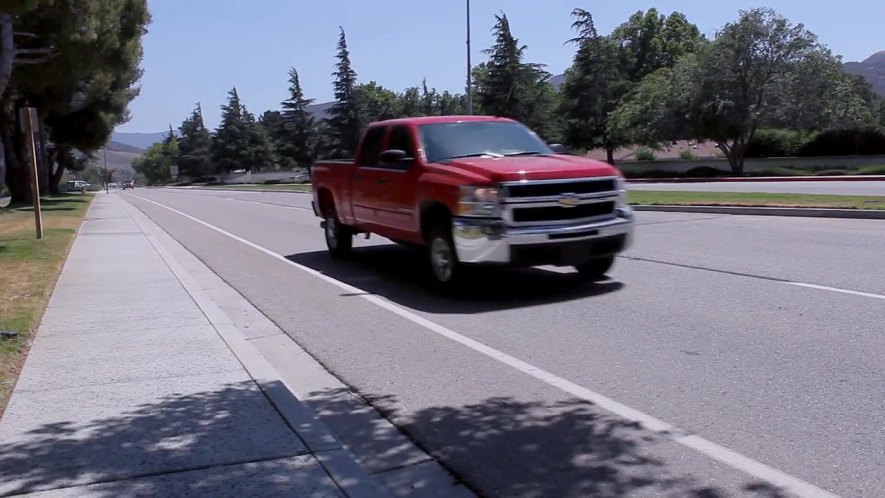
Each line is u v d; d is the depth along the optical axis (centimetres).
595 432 534
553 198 946
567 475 471
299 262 1445
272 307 1016
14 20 2714
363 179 1232
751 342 732
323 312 970
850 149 4941
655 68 8244
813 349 700
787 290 952
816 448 493
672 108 4750
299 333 862
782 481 450
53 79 3092
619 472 471
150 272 1320
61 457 501
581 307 921
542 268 1208
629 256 1280
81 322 898
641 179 4641
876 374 625
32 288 1100
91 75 3778
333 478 466
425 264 1348
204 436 533
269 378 667
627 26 8369
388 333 842
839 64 4528
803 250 1252
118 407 596
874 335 734
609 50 6150
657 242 1430
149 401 609
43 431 547
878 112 5650
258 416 571
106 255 1593
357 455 515
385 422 575
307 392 653
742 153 4700
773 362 668
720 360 682
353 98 7550
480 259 947
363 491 449
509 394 621
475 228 938
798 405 566
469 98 3222
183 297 1061
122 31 3662
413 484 469
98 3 2986
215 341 802
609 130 5541
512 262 939
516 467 486
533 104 5509
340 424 574
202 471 478
